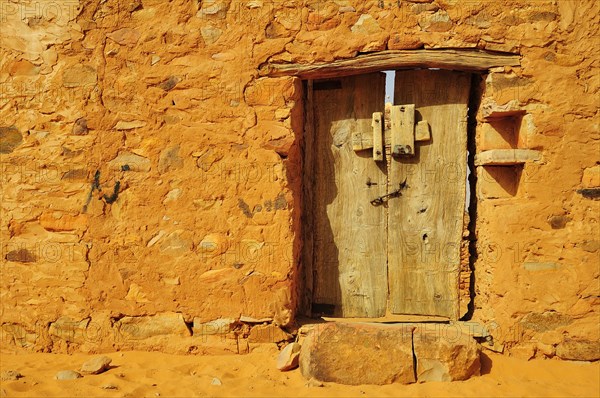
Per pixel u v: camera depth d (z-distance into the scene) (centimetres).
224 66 557
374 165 580
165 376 514
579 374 512
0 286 583
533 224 533
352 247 584
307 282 590
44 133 579
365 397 464
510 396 468
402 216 577
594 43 528
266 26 553
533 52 532
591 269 529
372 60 546
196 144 561
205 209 560
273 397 464
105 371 525
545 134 532
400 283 577
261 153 554
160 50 564
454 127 566
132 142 568
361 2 544
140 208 566
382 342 500
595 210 530
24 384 489
